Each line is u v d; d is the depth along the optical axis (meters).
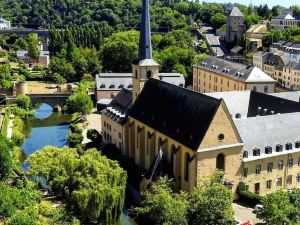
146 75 129.62
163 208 73.81
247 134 101.19
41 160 89.69
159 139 109.31
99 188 81.81
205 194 74.44
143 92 125.06
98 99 195.00
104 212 84.06
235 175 98.12
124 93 144.12
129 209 96.81
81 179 82.56
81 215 82.00
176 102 107.94
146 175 101.81
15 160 116.19
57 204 86.81
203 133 92.69
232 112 132.75
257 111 132.00
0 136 116.06
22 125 170.38
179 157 99.56
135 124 122.06
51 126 173.25
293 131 107.06
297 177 107.00
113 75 199.62
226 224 71.19
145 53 129.38
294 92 143.88
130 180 114.50
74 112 191.00
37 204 83.00
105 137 145.25
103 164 88.81
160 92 116.94
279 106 125.12
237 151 96.62
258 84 174.88
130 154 125.00
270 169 102.50
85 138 151.75
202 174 94.06
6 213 75.88
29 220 71.31
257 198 95.81
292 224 69.56
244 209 95.00
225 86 192.88
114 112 136.75
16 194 82.50
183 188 98.69
